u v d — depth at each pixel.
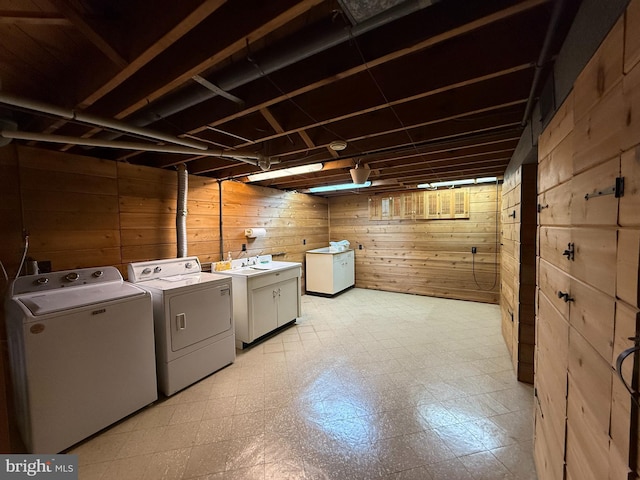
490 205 4.62
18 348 1.64
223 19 1.07
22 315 1.58
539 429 1.47
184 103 1.55
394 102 1.52
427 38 1.07
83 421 1.75
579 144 0.92
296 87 1.42
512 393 2.20
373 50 1.19
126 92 1.51
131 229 2.75
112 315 1.89
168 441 1.75
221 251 3.66
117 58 1.13
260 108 1.62
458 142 2.28
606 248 0.75
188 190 3.26
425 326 3.68
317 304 4.71
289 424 1.88
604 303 0.76
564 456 1.07
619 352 0.68
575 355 0.97
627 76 0.63
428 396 2.17
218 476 1.49
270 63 1.20
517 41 1.19
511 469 1.51
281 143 2.46
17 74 1.49
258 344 3.17
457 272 4.93
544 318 1.40
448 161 3.07
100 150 2.57
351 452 1.63
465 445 1.68
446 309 4.40
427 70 1.40
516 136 2.13
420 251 5.25
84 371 1.76
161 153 2.89
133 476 1.50
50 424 1.63
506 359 2.76
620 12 0.66
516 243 2.46
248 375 2.52
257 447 1.69
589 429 0.85
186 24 0.94
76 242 2.37
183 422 1.92
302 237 5.34
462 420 1.90
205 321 2.49
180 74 1.24
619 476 0.67
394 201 5.43
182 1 0.92
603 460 0.76
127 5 1.09
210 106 1.78
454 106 1.68
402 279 5.45
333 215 6.12
